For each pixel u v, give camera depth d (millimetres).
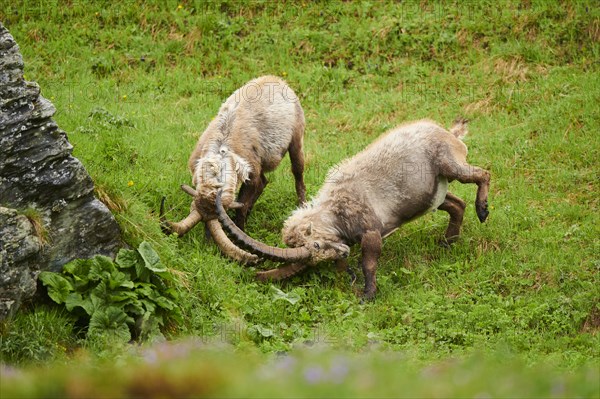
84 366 23094
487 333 31578
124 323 27438
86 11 55750
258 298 32656
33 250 26859
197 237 35719
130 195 32906
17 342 25672
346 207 35000
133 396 16266
